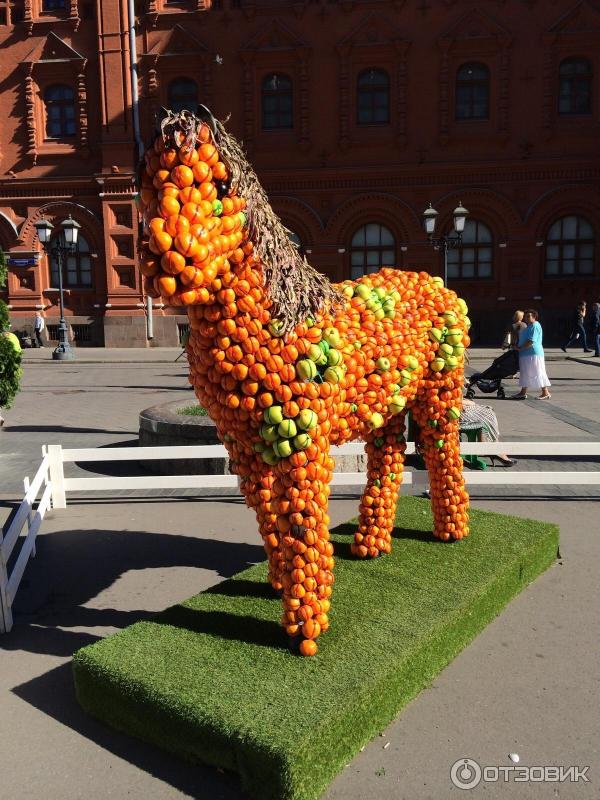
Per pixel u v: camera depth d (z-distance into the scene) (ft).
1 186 76.13
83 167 75.82
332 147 72.54
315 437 9.95
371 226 73.82
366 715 8.94
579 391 42.22
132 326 75.77
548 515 18.26
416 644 10.11
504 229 71.67
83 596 13.79
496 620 12.39
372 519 13.43
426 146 71.56
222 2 71.41
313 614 9.92
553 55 68.95
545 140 70.23
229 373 9.61
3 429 31.40
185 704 8.68
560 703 9.89
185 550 16.26
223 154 8.61
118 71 72.49
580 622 12.28
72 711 9.92
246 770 8.05
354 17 70.38
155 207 8.39
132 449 19.72
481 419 23.32
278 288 9.41
